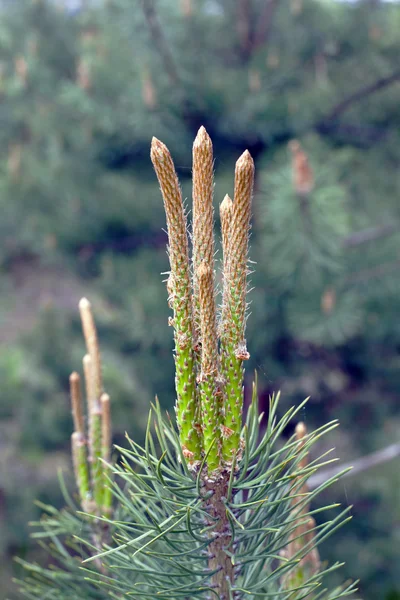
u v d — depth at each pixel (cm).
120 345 640
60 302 750
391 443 606
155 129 495
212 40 543
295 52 545
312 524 118
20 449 543
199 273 86
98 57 512
